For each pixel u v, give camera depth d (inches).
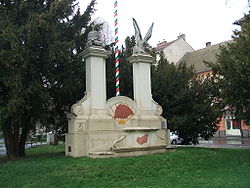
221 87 592.7
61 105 608.1
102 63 536.7
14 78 451.5
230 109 622.2
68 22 602.5
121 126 542.0
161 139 570.9
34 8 546.3
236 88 521.0
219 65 588.1
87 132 502.0
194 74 732.7
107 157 470.3
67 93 559.8
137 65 593.6
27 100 485.4
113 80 648.4
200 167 444.1
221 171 414.3
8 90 481.1
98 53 528.1
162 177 376.5
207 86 677.3
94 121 506.6
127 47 722.8
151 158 457.7
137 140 524.4
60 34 536.7
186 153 522.6
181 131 684.1
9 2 527.5
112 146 509.0
